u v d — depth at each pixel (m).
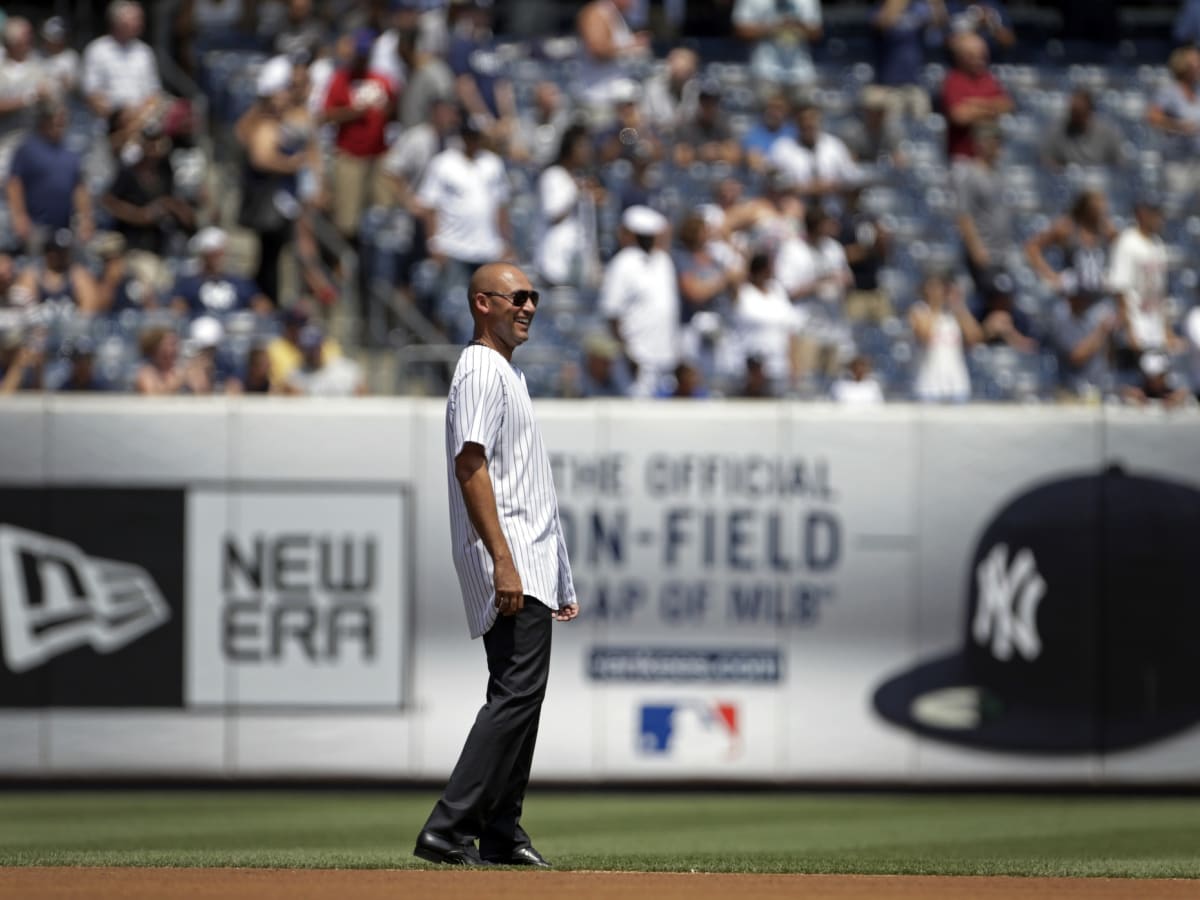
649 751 41.31
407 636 41.38
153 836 31.94
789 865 22.20
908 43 64.44
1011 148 65.75
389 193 52.19
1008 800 40.84
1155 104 65.19
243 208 50.25
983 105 59.56
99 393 44.03
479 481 19.53
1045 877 21.08
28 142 51.38
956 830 33.97
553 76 66.00
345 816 36.16
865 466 41.66
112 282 49.16
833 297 52.34
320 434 41.41
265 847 29.59
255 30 62.66
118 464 41.31
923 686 41.66
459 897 17.36
